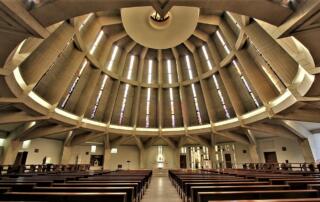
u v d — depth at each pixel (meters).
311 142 16.16
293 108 12.14
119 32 19.14
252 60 15.23
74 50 15.66
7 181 4.27
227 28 16.39
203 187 3.02
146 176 7.81
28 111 12.71
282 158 18.56
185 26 13.90
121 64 21.22
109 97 21.41
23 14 5.20
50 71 14.23
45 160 18.72
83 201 2.29
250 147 19.34
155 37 14.66
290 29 5.83
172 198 6.10
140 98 23.42
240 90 17.97
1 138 15.37
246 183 3.82
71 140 20.12
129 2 5.74
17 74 10.02
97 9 5.77
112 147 22.97
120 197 2.31
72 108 18.09
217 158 22.83
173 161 24.89
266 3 5.39
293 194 2.51
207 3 5.71
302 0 5.18
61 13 5.61
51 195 2.30
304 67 8.42
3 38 6.25
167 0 5.71
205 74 20.20
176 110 23.56
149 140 24.48
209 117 20.17
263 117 14.85
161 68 22.98
